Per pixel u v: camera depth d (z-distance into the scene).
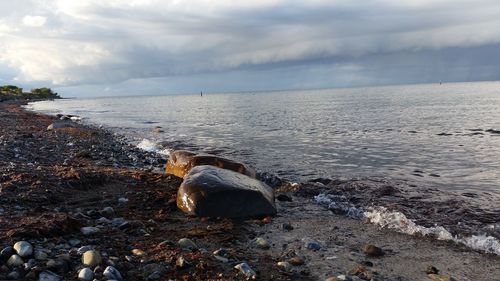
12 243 6.57
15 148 17.95
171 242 7.55
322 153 20.98
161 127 37.66
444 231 9.08
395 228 9.43
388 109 54.88
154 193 11.30
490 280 6.84
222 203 9.85
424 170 16.41
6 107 69.06
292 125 36.59
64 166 14.63
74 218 8.16
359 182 14.20
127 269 6.18
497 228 9.38
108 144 23.55
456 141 24.38
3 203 9.28
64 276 5.72
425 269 7.20
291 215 10.46
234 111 62.72
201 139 27.73
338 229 9.36
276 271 6.71
